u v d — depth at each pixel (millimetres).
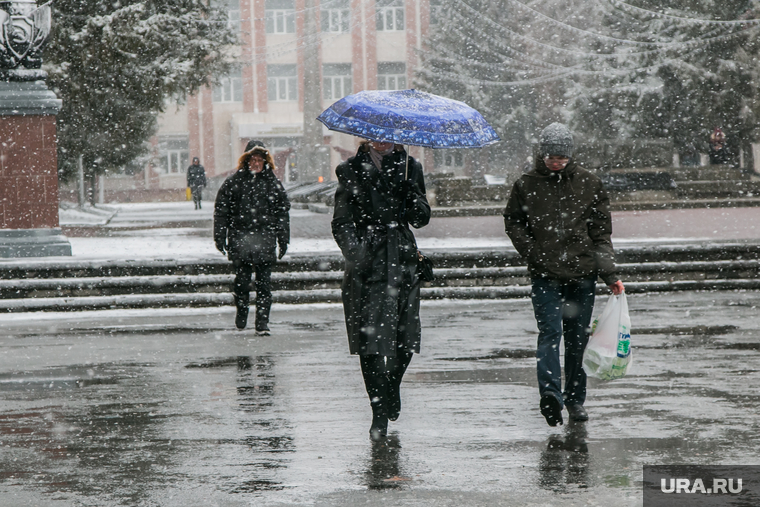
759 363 21562
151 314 32781
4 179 39500
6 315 32562
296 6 196625
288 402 17734
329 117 14414
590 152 112188
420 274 14781
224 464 13172
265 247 26938
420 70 160000
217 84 72375
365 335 14172
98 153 92750
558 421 14961
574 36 137000
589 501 11258
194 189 112750
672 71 110438
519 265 37781
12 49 39812
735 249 39625
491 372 20922
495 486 11930
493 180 104812
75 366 22156
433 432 15117
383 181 14305
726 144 116438
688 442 14219
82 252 43406
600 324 15773
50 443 14547
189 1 66062
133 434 15141
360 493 11664
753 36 108188
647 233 55062
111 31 58031
